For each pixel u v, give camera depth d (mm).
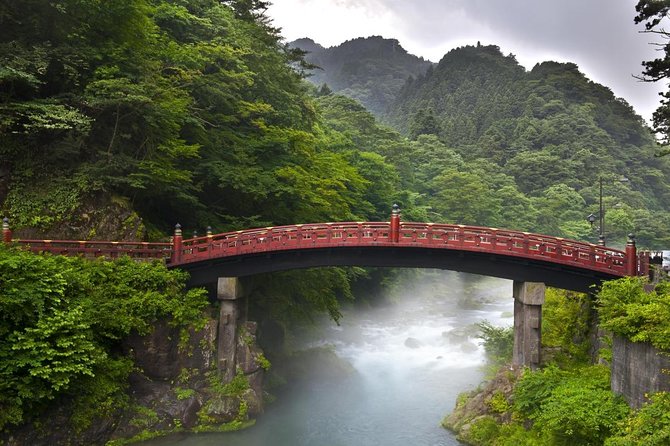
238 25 39438
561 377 22031
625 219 90625
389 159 79250
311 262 26422
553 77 174000
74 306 20125
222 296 25719
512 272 25047
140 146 28250
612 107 171375
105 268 23047
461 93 192750
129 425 22094
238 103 33969
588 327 26484
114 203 26828
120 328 21656
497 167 115938
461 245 24609
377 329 46688
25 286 18438
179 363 24312
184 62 30859
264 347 32719
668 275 22250
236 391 24984
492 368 31094
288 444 23750
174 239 25812
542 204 98125
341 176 38375
